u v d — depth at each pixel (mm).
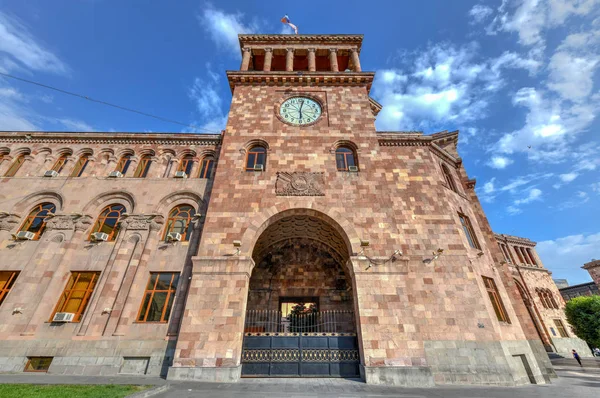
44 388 9750
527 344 16203
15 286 16062
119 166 21594
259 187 17828
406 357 13031
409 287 15703
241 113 21656
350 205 17234
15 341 14602
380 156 19625
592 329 25938
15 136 22297
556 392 11664
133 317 15391
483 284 16906
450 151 25438
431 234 17484
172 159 21453
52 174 20422
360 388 11562
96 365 14023
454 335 14453
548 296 37594
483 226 21250
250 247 15672
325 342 14945
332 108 22109
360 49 26891
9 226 18234
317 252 21344
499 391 11695
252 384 12008
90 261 17078
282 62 28859
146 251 17250
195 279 14602
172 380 12219
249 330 18625
